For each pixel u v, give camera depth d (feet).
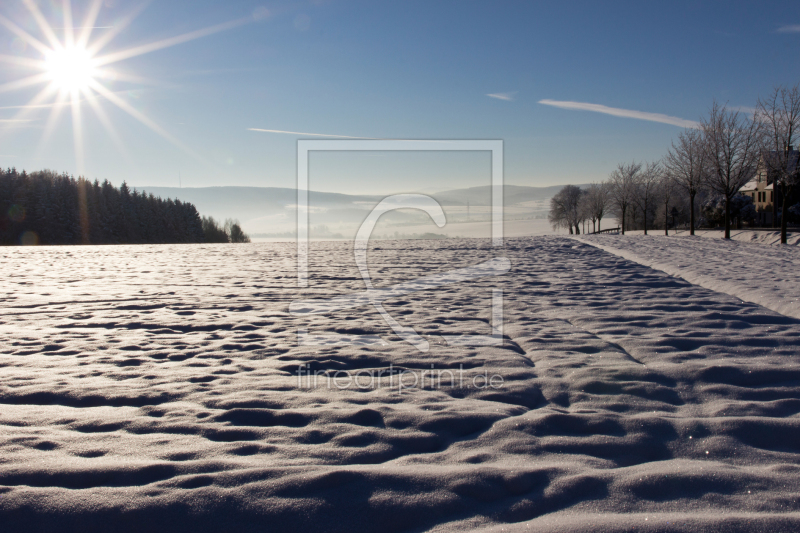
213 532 6.24
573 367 13.58
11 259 55.77
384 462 8.15
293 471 7.52
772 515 6.52
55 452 8.26
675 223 179.11
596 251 56.29
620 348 15.83
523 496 7.10
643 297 25.26
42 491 6.93
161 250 75.15
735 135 91.71
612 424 9.65
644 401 11.10
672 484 7.37
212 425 9.56
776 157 78.84
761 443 8.93
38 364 14.11
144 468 7.58
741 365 13.21
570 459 8.29
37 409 10.45
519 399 11.32
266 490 7.04
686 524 6.31
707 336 16.88
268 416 10.10
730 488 7.27
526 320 20.38
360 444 8.79
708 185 100.07
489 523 6.47
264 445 8.66
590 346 15.96
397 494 7.02
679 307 22.26
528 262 44.88
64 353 15.46
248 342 16.89
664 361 14.11
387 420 9.89
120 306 24.08
